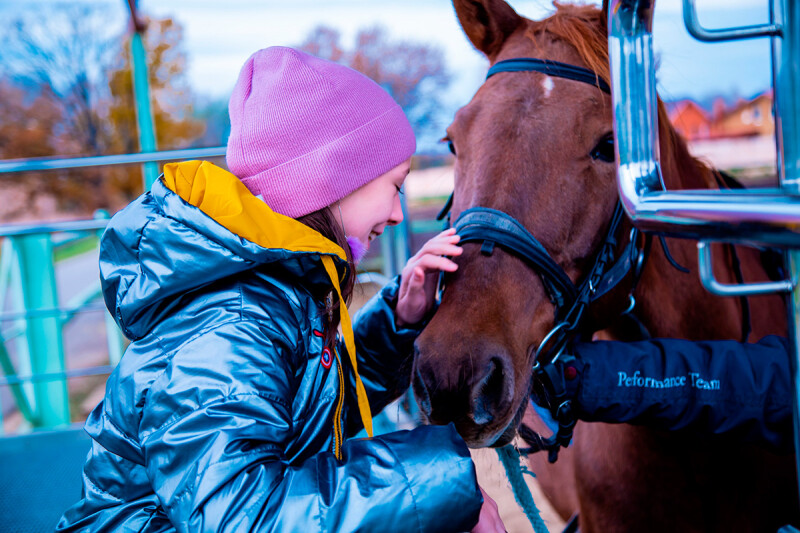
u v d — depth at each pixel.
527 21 1.28
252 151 0.83
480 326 0.94
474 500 0.69
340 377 0.86
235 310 0.75
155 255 0.75
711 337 1.25
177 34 8.11
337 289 0.82
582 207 1.05
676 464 1.20
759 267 1.51
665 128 1.14
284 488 0.65
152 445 0.68
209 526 0.62
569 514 1.67
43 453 2.60
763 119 6.86
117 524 0.78
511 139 1.06
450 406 0.88
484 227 1.01
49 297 3.26
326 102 0.83
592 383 0.95
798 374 0.56
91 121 8.15
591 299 1.06
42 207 8.82
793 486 1.25
